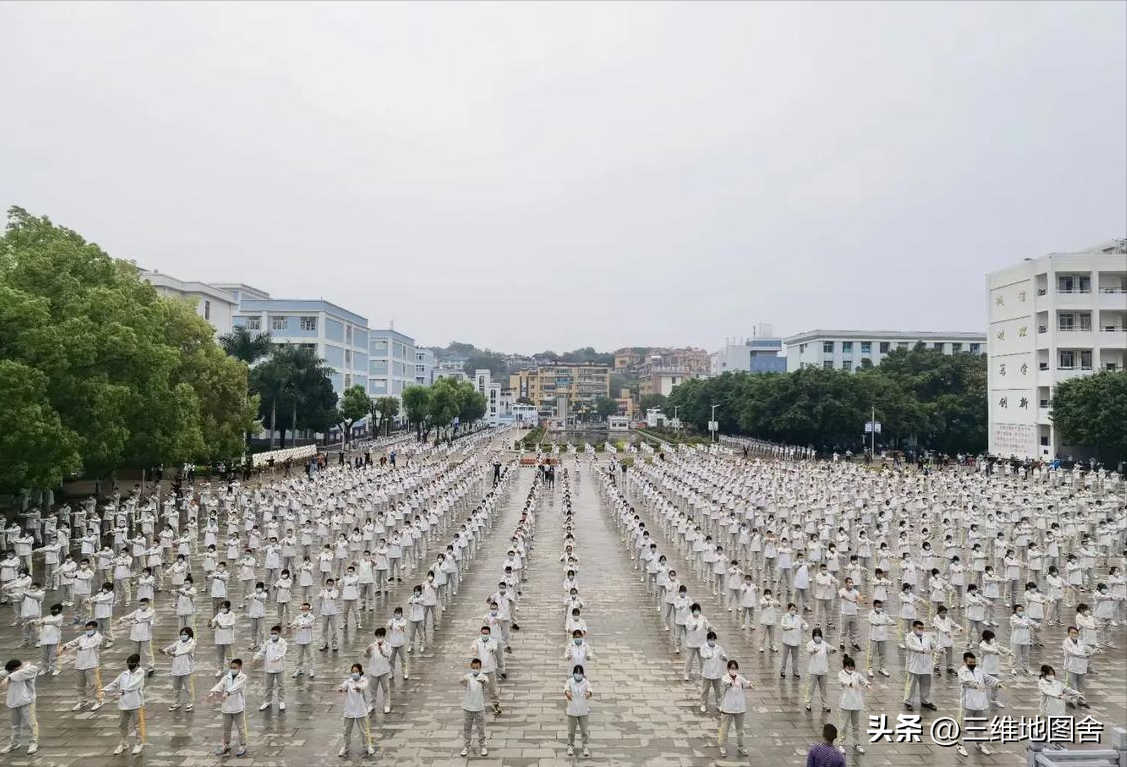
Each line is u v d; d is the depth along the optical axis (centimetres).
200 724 1447
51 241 3284
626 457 7556
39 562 2739
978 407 7731
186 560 2209
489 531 3641
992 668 1524
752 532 2984
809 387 7650
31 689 1338
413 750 1340
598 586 2564
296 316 8844
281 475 5697
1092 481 4838
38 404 2638
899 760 1320
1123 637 2022
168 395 3438
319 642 1947
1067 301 6450
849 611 1930
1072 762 1171
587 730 1371
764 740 1388
